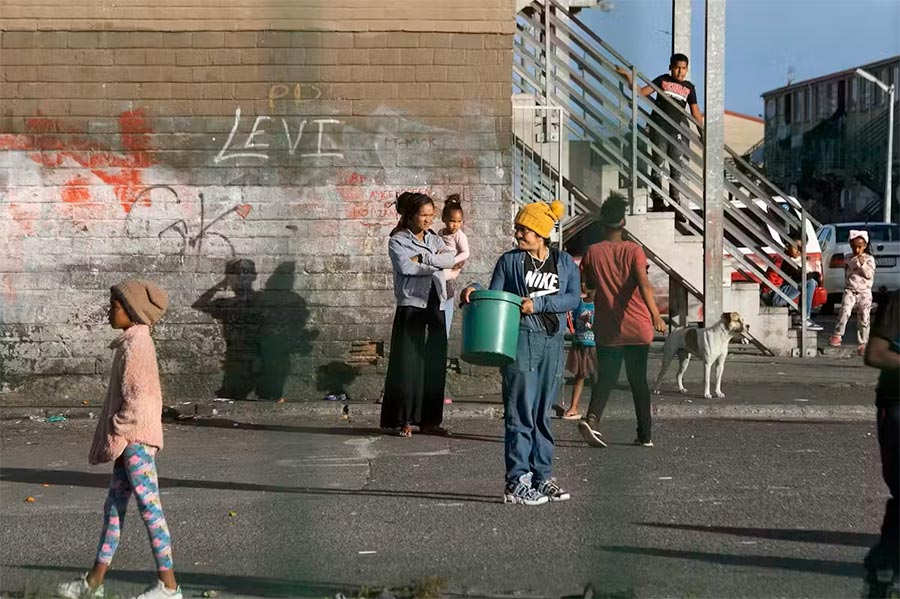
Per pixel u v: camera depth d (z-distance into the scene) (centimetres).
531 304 780
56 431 1120
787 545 684
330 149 1224
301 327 1233
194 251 1225
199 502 820
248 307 1229
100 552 594
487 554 671
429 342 1077
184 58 1212
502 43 1221
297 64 1216
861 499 807
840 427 1116
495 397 1236
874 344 564
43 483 900
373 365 1239
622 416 1124
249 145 1221
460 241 1137
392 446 1027
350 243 1232
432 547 689
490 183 1230
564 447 1013
